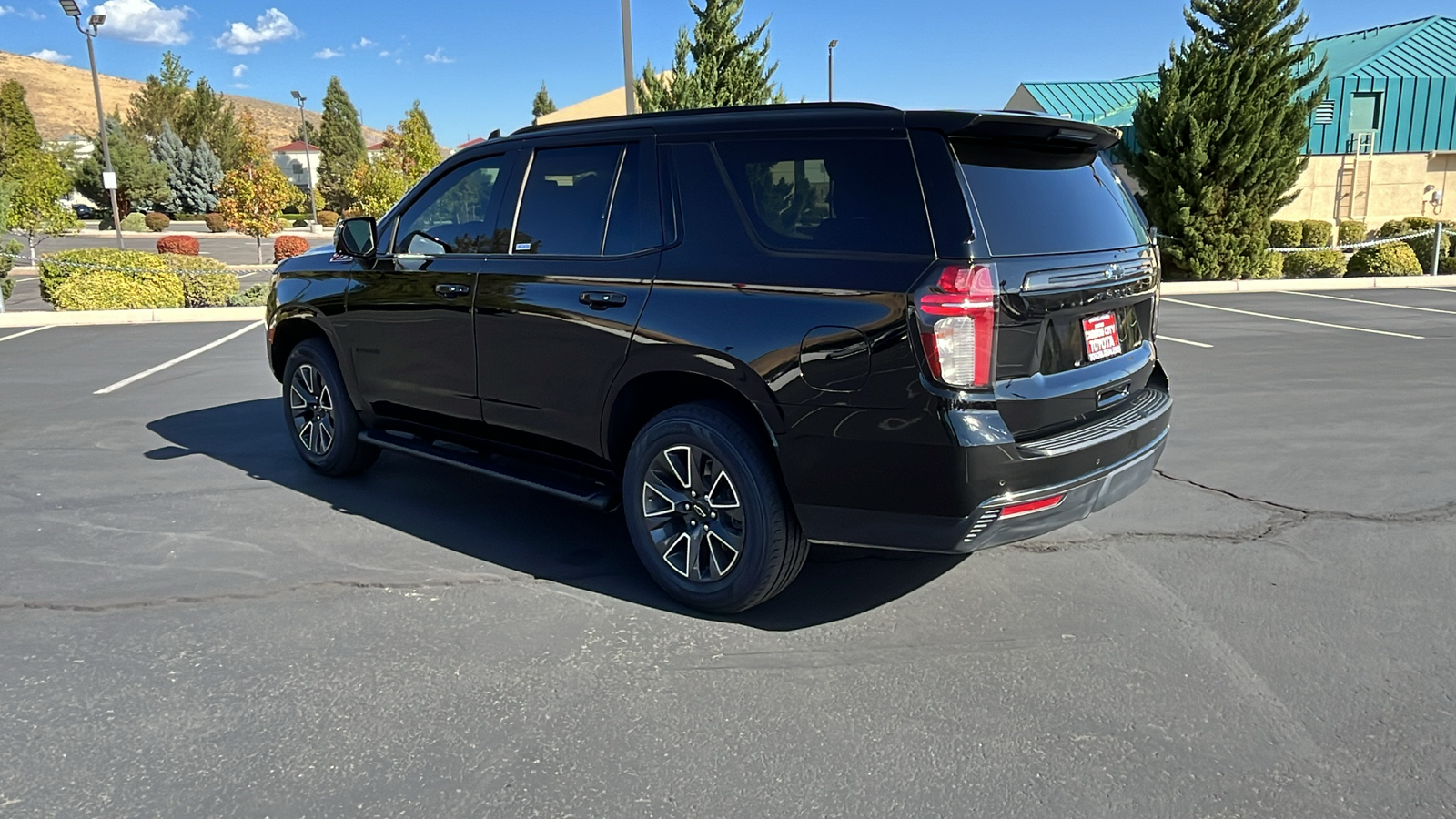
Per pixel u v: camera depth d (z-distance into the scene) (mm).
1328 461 5742
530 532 4590
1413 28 25969
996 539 3189
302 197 51031
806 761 2701
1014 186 3275
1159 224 17797
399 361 4758
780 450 3309
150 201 61000
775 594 3652
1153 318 4004
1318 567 4105
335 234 4934
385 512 4879
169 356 10109
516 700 3039
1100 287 3451
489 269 4242
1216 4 16422
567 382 3957
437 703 3018
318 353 5289
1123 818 2443
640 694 3072
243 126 73125
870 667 3250
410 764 2686
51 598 3807
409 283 4625
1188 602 3760
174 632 3504
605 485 4066
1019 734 2828
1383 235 21281
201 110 71812
